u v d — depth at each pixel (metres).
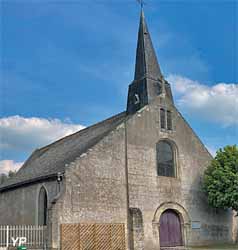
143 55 33.59
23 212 29.55
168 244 28.95
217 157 30.94
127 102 33.44
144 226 27.67
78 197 25.23
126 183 27.66
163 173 30.03
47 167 29.88
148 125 29.92
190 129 32.53
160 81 32.69
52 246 23.50
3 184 34.47
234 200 28.66
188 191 30.91
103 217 25.97
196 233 30.50
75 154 27.70
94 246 25.03
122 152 28.00
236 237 33.00
